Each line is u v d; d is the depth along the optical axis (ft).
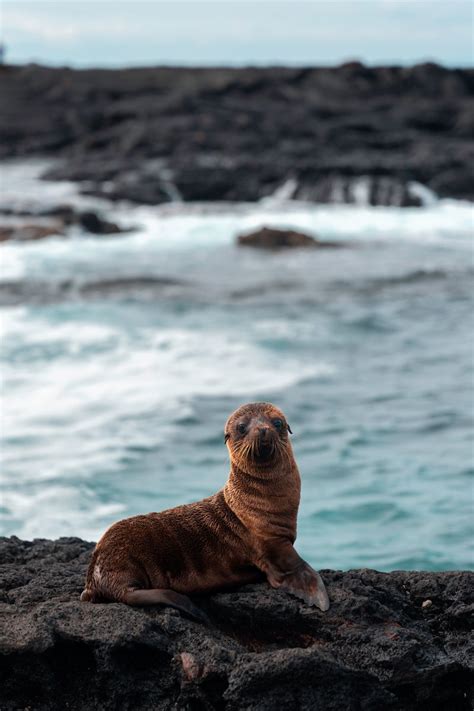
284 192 267.80
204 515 36.63
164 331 127.65
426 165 274.36
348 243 211.41
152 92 369.71
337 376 106.73
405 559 60.08
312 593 35.29
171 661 33.12
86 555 42.83
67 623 33.73
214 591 36.63
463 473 75.82
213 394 99.35
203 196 270.05
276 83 365.40
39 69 395.96
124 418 90.99
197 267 185.06
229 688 31.55
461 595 37.29
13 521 66.33
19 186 271.28
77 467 77.41
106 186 268.21
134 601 34.47
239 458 35.94
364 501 70.03
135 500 70.59
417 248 204.85
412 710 33.65
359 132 319.68
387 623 35.17
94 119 336.70
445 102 341.00
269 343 121.49
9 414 92.32
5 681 33.68
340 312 140.67
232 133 310.65
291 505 36.22
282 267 183.93
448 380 105.29
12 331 127.54
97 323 132.67
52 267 183.32
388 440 84.89
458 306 145.18
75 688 33.73
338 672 31.96
